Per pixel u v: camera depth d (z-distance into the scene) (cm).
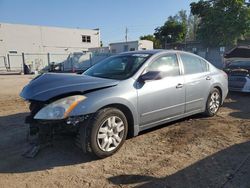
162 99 506
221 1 3291
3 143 492
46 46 4591
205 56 2905
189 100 571
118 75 489
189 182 357
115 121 436
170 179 365
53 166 405
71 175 380
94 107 406
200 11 3631
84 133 406
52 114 390
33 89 428
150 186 349
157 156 436
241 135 529
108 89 434
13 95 1052
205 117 655
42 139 427
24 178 373
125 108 454
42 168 400
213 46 3397
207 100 633
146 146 476
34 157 434
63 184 358
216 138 512
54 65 3083
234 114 689
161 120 516
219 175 372
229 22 3222
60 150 459
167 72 532
